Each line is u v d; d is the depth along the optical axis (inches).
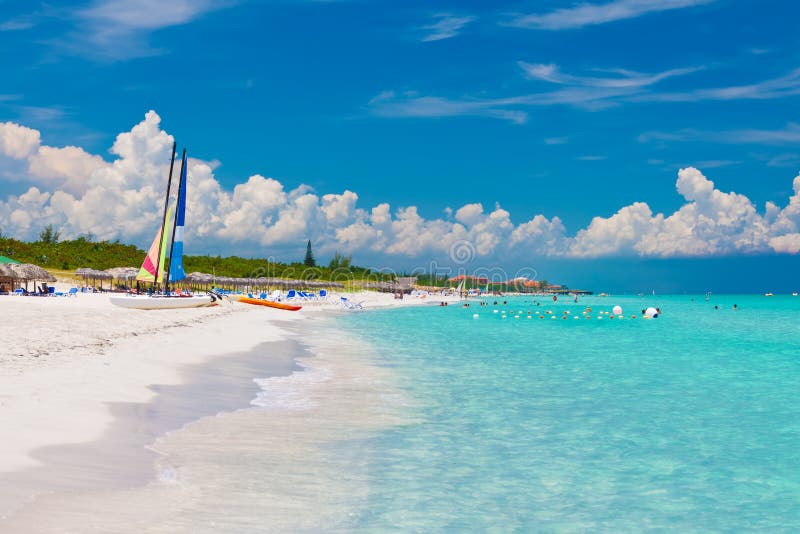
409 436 440.5
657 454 411.5
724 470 377.7
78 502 261.4
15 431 357.7
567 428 481.4
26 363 577.0
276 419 471.5
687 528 287.7
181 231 1867.6
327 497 303.9
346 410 521.7
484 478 351.9
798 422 512.7
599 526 287.1
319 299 3592.5
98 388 510.9
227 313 1866.4
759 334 1621.6
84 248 3905.0
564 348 1182.3
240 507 278.7
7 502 250.5
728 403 596.1
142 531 239.1
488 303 4950.8
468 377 748.0
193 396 533.0
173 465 331.6
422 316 2659.9
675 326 2010.3
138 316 1261.1
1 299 1601.9
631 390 668.7
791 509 314.0
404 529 269.7
